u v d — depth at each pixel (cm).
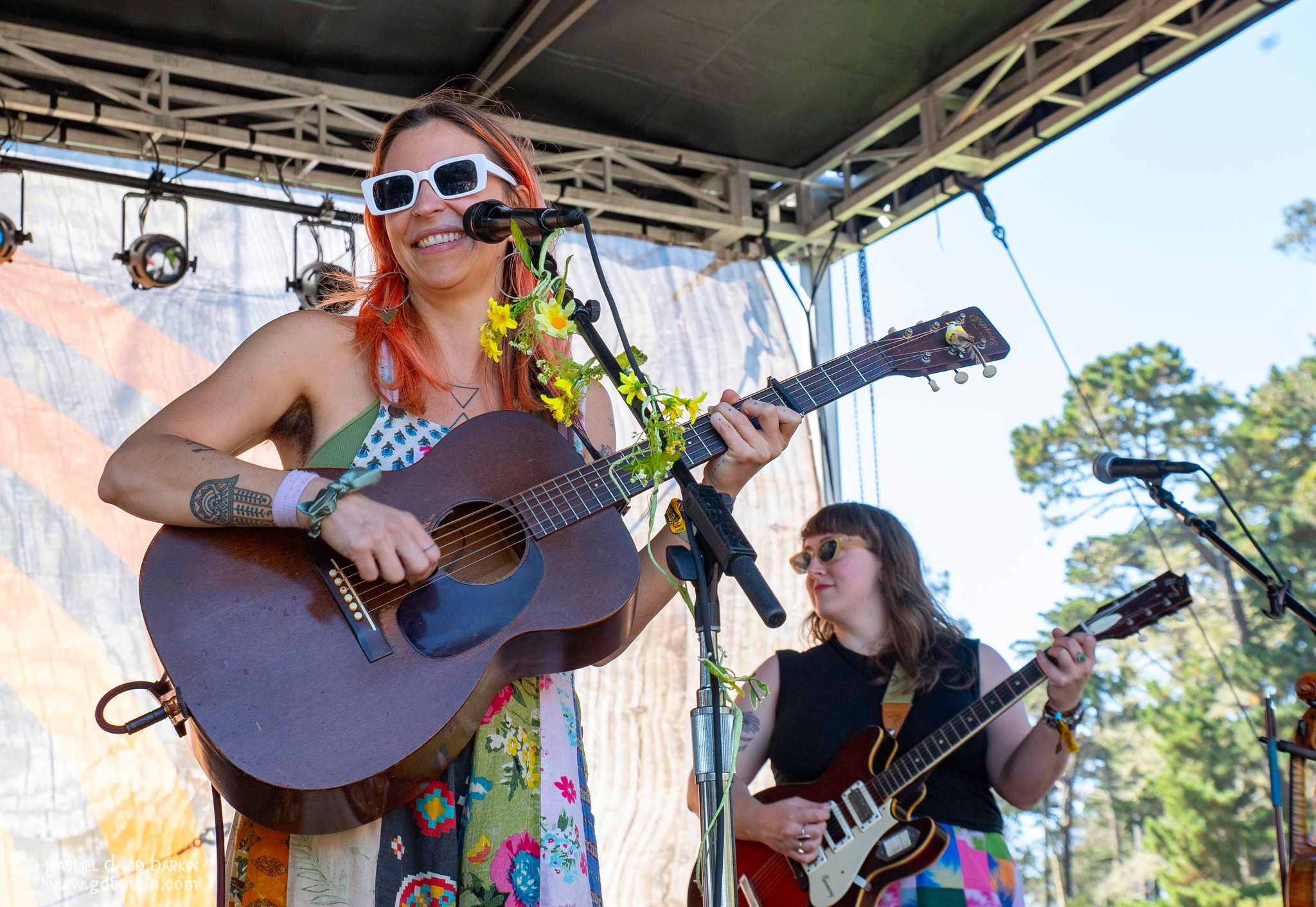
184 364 514
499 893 169
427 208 197
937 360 229
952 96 567
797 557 374
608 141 582
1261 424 1543
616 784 535
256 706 169
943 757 326
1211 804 1412
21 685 466
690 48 518
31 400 491
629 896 523
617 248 598
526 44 505
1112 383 1675
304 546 183
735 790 339
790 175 623
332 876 167
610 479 201
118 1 474
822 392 217
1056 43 529
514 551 194
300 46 508
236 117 538
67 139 515
